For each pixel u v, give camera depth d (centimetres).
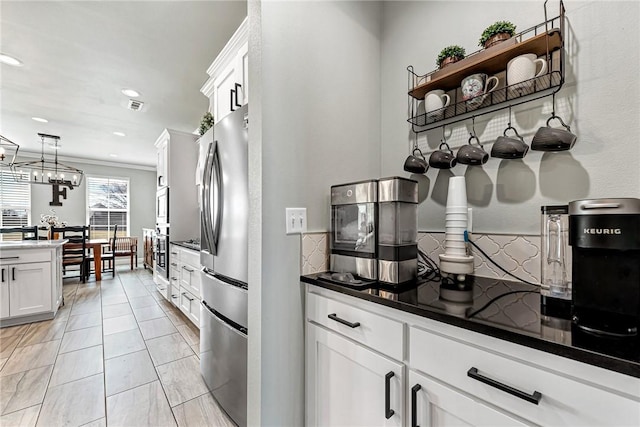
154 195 770
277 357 119
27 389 182
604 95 98
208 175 179
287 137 124
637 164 92
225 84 225
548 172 110
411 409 84
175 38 228
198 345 249
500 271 122
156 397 175
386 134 166
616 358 52
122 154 622
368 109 160
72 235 599
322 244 136
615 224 62
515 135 117
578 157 103
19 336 265
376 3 167
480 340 72
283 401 121
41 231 609
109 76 285
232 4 194
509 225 120
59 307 353
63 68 270
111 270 606
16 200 599
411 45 155
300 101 129
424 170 142
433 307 84
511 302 90
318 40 136
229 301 154
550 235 89
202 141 209
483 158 121
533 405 63
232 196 156
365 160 158
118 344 250
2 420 154
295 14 128
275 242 119
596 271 66
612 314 63
